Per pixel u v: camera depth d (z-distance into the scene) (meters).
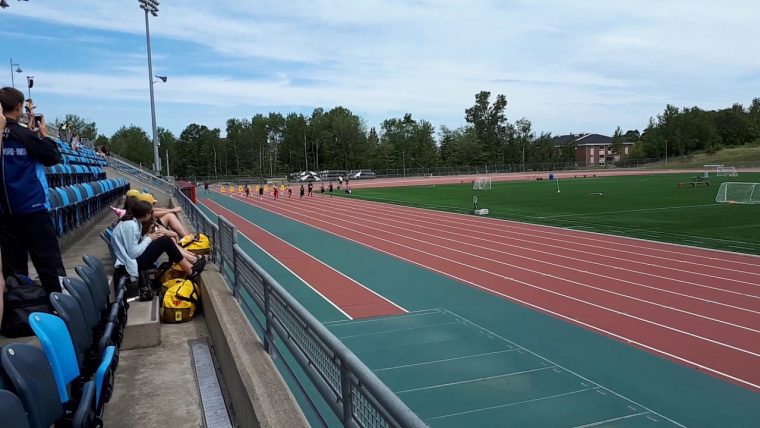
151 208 7.04
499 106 135.25
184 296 6.90
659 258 16.59
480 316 10.70
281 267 16.31
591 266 15.57
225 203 46.38
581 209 32.44
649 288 12.86
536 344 8.98
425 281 14.04
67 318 3.65
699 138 120.31
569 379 7.47
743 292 12.37
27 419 2.45
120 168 33.56
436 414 6.43
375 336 9.49
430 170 110.31
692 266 15.33
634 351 8.61
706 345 8.89
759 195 38.94
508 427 6.11
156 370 5.32
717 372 7.74
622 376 7.59
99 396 3.41
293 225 28.11
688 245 18.84
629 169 108.31
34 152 4.84
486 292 12.71
